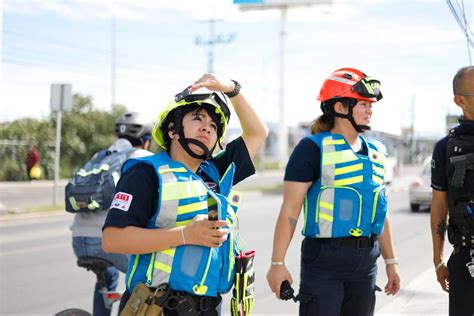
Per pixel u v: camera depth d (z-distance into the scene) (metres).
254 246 12.02
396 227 14.84
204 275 3.00
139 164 3.08
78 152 40.09
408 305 6.69
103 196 4.86
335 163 3.98
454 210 3.83
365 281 4.07
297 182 4.01
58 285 8.84
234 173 3.48
